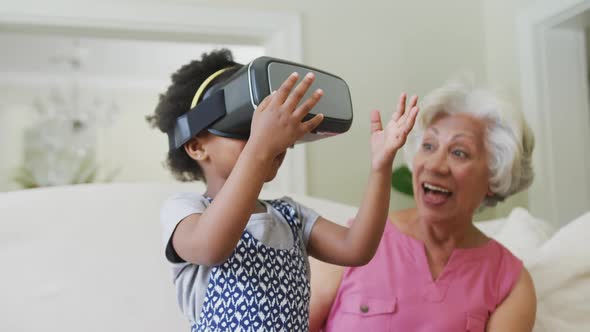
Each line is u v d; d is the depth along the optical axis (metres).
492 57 2.13
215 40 1.90
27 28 1.70
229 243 0.49
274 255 0.59
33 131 4.85
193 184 1.16
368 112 2.02
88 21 1.69
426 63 2.10
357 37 2.02
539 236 1.20
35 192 1.03
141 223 1.02
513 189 0.94
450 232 0.88
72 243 0.96
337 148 1.97
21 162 4.80
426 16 2.12
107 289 0.92
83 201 1.03
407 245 0.89
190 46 3.95
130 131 5.23
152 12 1.75
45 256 0.93
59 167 4.74
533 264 1.06
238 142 0.56
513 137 0.86
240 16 1.85
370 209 0.63
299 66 0.55
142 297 0.93
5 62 4.36
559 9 1.71
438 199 0.86
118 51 4.09
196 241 0.50
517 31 1.94
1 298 0.86
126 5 1.73
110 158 5.15
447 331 0.79
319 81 0.56
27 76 4.71
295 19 1.91
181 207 0.57
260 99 0.51
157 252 0.99
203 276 0.57
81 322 0.88
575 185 1.83
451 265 0.85
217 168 0.58
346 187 1.97
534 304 0.84
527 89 1.87
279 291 0.57
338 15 2.00
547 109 1.83
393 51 2.06
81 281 0.92
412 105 0.63
